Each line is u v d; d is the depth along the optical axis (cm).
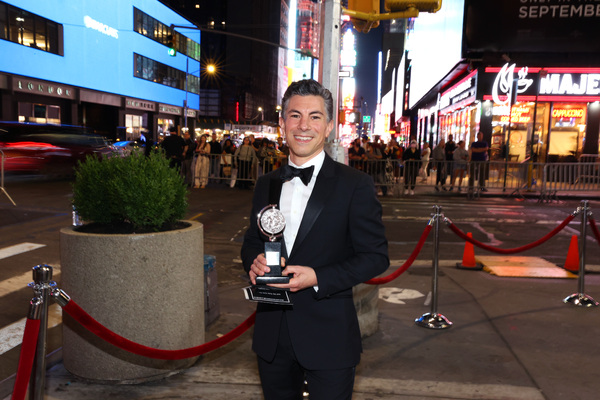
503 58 2208
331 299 202
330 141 512
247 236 223
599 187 1653
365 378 382
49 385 355
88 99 3897
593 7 2183
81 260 343
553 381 382
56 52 3419
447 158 1959
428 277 688
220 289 614
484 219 1207
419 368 402
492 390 365
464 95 2561
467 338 468
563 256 839
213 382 368
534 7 2211
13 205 1180
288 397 219
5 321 498
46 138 1861
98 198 363
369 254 197
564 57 2255
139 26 4716
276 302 184
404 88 5872
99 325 235
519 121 2273
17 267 683
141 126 5000
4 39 2889
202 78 10031
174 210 375
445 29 2773
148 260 347
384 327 495
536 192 1739
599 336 478
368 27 694
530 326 502
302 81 206
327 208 199
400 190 1817
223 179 1867
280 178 202
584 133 2258
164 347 359
